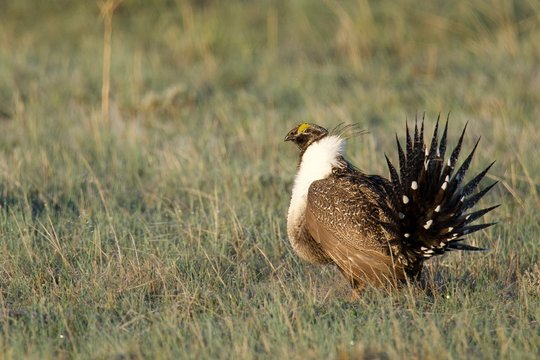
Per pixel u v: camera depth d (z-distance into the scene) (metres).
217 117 25.16
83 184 19.64
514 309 13.29
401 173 12.86
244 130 23.69
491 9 32.97
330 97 26.84
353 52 31.03
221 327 12.55
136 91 27.05
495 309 13.01
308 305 13.11
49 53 32.16
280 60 31.17
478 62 29.81
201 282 14.53
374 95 26.67
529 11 33.00
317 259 14.27
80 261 15.17
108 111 25.67
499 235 16.11
